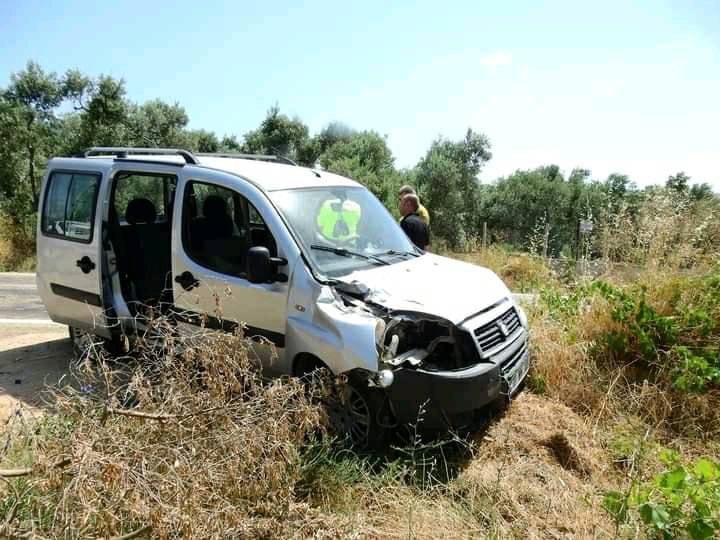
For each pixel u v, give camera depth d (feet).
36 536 7.00
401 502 11.04
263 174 15.42
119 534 7.57
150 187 18.88
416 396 11.94
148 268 18.07
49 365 19.30
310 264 13.39
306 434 11.55
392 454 12.84
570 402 15.94
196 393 9.29
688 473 10.57
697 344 16.90
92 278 17.17
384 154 101.50
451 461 12.81
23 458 8.99
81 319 18.25
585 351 17.10
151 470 7.63
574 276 23.06
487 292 14.62
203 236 15.44
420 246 23.52
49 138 73.36
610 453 13.38
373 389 12.46
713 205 20.01
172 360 9.57
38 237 19.67
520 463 12.46
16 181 67.26
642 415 15.33
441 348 12.90
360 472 11.80
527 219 113.50
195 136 96.68
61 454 7.39
